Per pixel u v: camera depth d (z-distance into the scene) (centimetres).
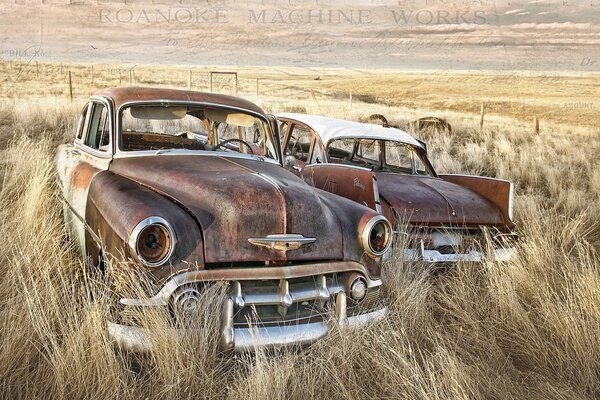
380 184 576
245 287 341
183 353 315
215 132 504
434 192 577
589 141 1956
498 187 592
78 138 536
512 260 529
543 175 1164
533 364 390
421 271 496
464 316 434
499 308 449
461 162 1254
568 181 1096
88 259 394
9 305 350
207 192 355
